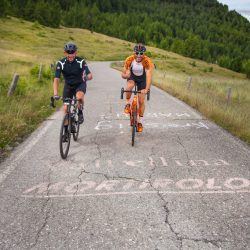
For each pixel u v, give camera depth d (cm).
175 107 1190
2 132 722
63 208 409
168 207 411
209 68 10419
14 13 12725
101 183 486
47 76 1973
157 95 1527
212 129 846
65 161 584
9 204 419
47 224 372
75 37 11856
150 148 665
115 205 416
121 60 7875
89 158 600
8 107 984
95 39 12412
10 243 337
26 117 907
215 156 616
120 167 553
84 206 414
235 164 571
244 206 415
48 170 539
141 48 656
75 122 684
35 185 479
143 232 355
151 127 860
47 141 709
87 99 1365
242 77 11256
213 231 358
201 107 1134
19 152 630
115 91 1655
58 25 13300
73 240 341
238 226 368
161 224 371
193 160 592
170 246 331
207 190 462
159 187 471
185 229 361
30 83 1633
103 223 373
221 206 414
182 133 798
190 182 490
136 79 705
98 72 3262
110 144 693
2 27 9394
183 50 16350
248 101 2025
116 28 18200
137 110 696
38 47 7725
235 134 801
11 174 520
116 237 346
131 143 702
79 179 501
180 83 2314
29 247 330
